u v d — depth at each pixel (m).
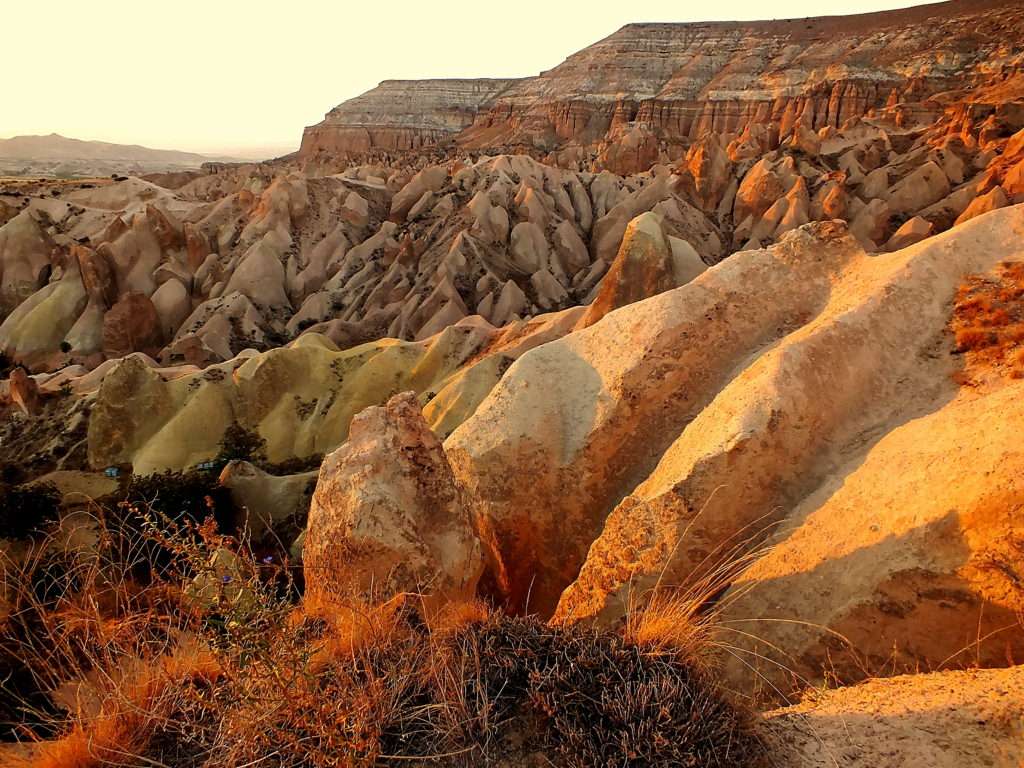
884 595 5.13
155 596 3.64
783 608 5.64
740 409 6.75
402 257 54.44
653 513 6.69
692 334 8.49
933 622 4.89
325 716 2.97
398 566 6.37
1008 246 8.57
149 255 56.75
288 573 3.52
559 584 8.61
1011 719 3.25
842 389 7.13
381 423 7.19
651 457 8.27
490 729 3.13
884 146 64.62
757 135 71.75
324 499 6.95
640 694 3.16
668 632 3.59
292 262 57.12
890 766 3.06
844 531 5.75
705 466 6.50
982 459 5.21
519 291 48.12
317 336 35.59
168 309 52.59
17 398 33.50
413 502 6.87
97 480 27.33
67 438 30.36
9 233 59.62
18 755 3.17
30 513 19.25
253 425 30.58
